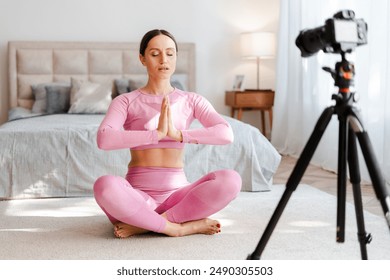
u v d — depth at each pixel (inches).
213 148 133.1
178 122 94.3
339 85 58.1
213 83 235.5
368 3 144.5
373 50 140.2
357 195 60.9
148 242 89.2
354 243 87.9
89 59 219.0
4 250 85.1
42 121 155.5
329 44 56.5
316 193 133.5
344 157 60.9
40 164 127.8
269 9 235.8
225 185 89.3
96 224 102.9
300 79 201.9
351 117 57.0
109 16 223.9
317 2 182.7
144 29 227.1
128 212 86.3
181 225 92.7
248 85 238.4
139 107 93.0
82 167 128.6
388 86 135.1
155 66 93.0
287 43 213.8
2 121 220.7
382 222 101.8
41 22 219.6
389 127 136.2
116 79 213.0
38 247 86.8
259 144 137.4
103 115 182.2
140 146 93.0
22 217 108.8
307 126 194.7
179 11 229.6
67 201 125.0
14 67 213.9
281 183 149.7
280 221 103.7
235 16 234.2
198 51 232.7
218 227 94.1
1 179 126.7
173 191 94.7
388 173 135.9
